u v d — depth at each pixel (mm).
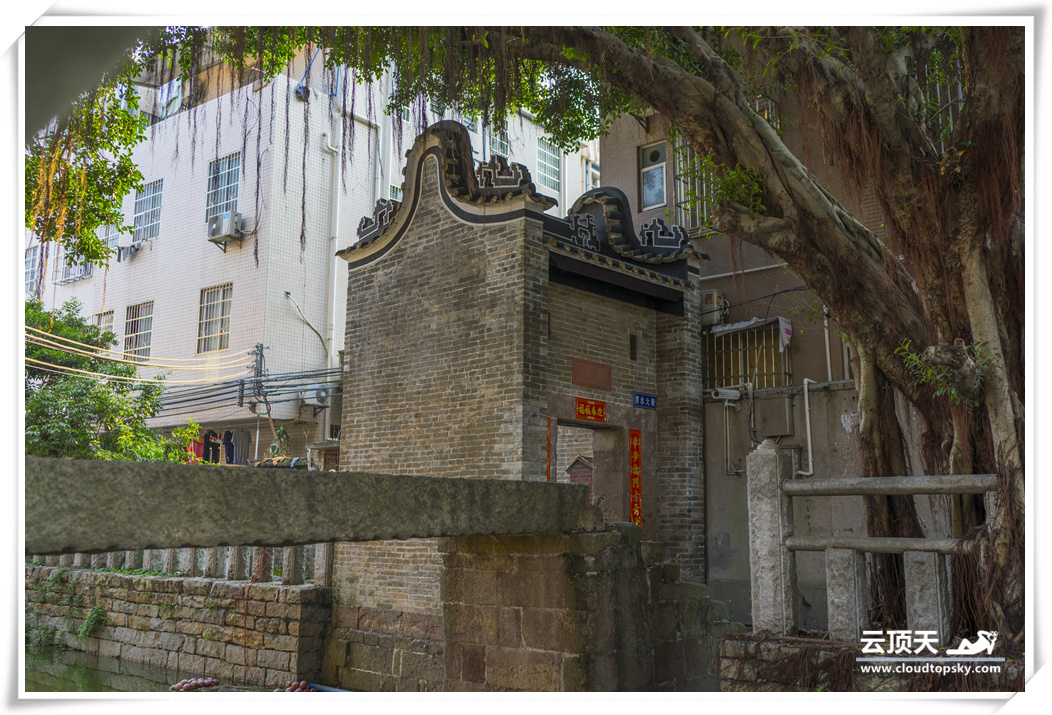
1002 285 5988
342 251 12078
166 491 3375
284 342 16016
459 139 11031
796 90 6844
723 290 12773
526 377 9734
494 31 7531
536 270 10039
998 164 5660
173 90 16125
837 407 10172
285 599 11039
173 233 18016
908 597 4527
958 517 5895
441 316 10727
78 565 14539
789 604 4941
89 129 7469
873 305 6988
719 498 11242
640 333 11711
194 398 16609
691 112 7227
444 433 10422
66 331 14742
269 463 13391
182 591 12328
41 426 12266
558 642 5484
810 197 7051
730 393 11281
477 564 6020
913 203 6156
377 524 4234
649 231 12086
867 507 6754
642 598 6066
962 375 5293
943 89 8945
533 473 9656
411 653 10086
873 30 6070
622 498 10953
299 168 16406
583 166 20438
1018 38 5598
